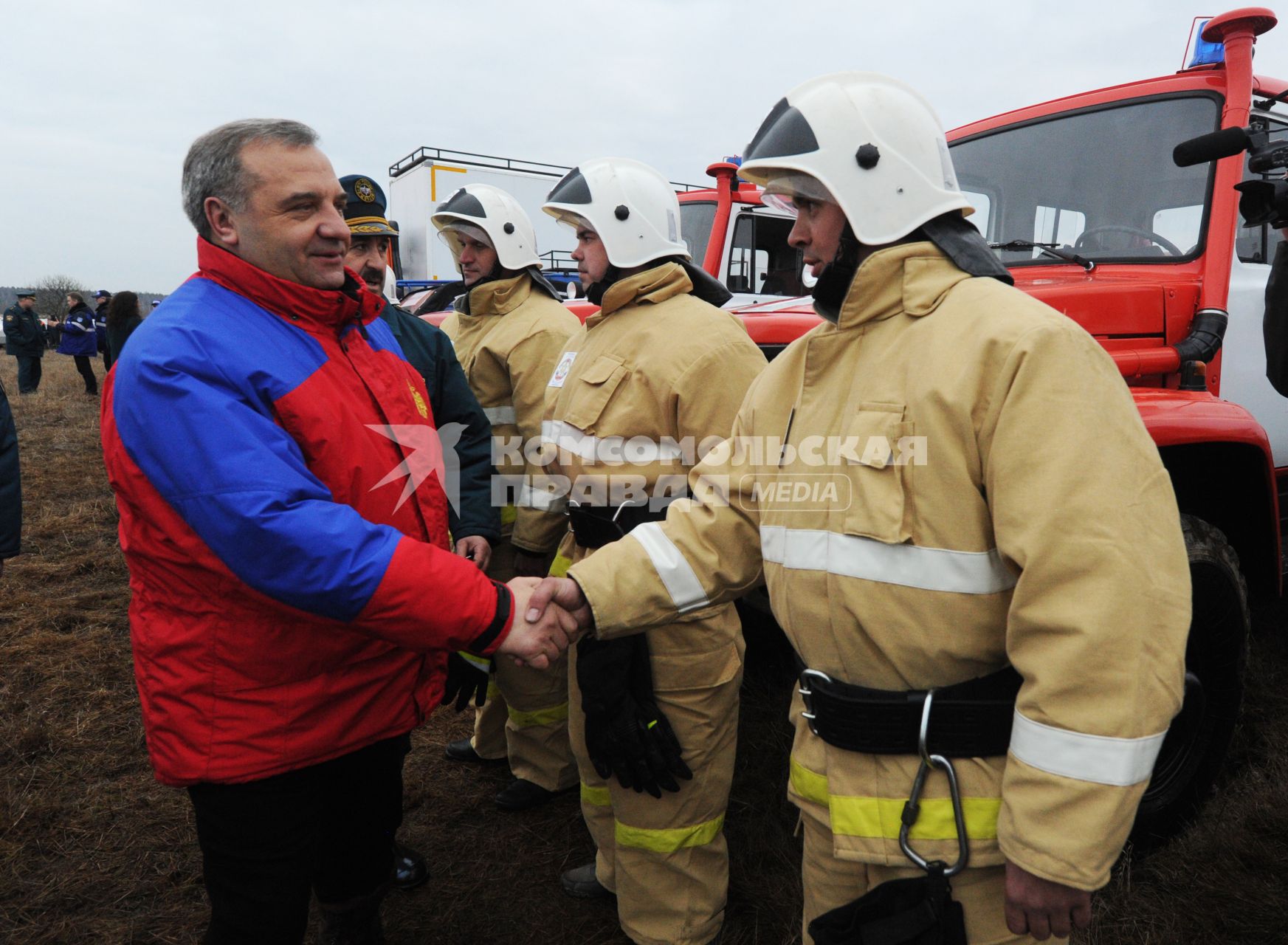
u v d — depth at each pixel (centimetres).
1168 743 229
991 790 109
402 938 210
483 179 1037
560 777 263
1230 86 266
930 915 108
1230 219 260
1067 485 95
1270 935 194
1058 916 97
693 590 142
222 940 146
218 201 136
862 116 114
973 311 106
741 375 182
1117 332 248
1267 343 189
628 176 197
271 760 139
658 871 190
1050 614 95
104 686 345
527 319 255
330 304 144
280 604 128
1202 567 214
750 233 485
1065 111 309
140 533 135
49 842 246
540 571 247
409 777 285
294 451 133
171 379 125
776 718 302
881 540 108
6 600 439
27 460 815
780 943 201
